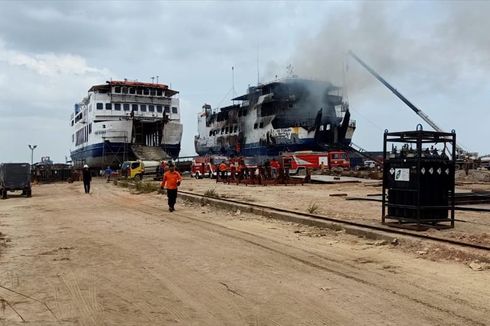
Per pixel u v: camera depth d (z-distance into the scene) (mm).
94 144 54000
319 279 7215
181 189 28281
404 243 9680
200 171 47344
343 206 16938
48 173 52500
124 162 49031
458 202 17344
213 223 14070
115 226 13859
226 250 9672
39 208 20969
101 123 53344
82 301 6242
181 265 8328
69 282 7230
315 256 8945
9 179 29203
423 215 11008
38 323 5402
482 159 56500
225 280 7246
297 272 7680
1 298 6402
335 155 43844
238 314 5652
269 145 53938
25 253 9680
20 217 17234
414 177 10922
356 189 26891
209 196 21344
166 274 7695
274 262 8453
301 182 32469
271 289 6707
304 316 5551
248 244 10344
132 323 5383
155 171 47812
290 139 52000
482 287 6672
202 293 6562
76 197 27531
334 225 12008
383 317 5477
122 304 6098
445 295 6316
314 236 11273
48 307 5992
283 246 10039
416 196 10867
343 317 5492
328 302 6066
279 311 5742
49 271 7988
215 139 68250
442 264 8086
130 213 17578
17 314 5719
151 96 56625
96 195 28547
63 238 11648
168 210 18375
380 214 14312
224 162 40250
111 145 53219
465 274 7387
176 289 6781
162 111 57094
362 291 6539
